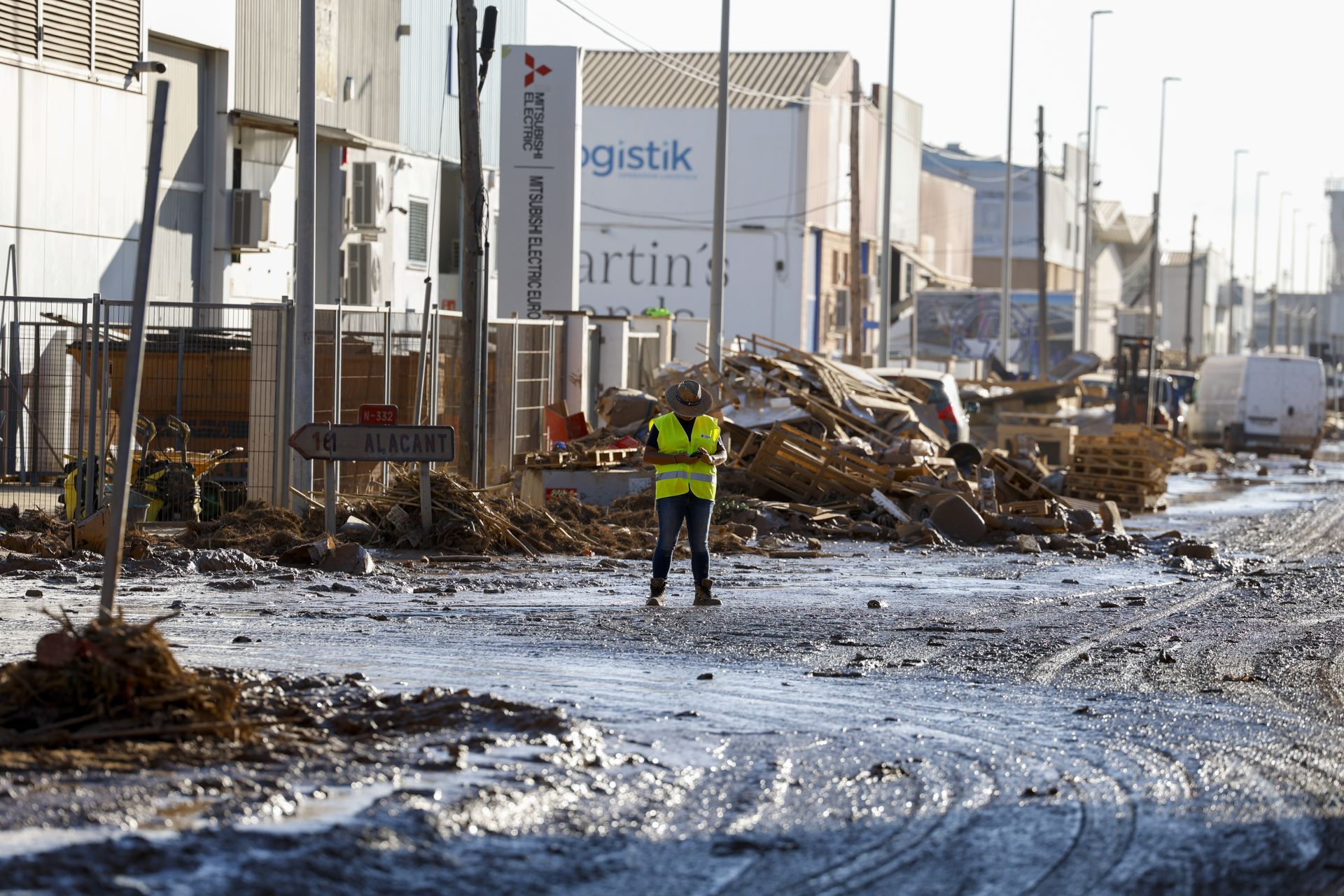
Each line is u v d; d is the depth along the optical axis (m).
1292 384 141.25
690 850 16.50
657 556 38.06
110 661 20.47
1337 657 31.89
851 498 62.16
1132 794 19.45
